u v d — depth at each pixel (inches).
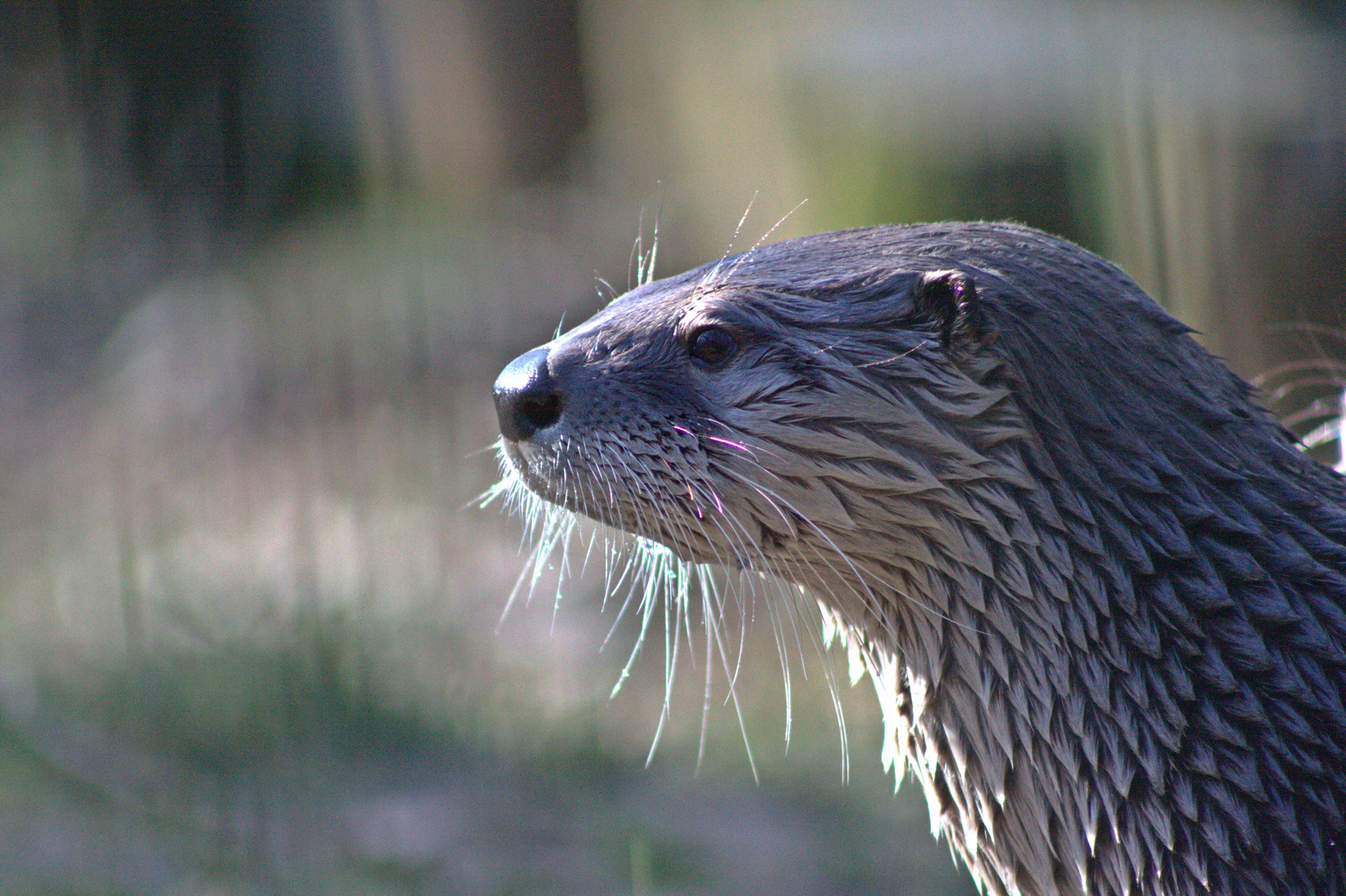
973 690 289.0
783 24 835.4
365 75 1326.3
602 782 640.4
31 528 877.8
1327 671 271.7
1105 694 274.1
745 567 307.6
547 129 1348.4
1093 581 274.7
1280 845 264.5
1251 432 291.1
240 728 658.2
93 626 759.1
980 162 623.2
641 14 1417.3
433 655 734.5
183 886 552.4
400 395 977.5
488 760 655.8
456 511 871.7
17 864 558.3
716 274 305.4
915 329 283.6
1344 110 525.3
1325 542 281.3
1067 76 600.4
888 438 282.2
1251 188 523.5
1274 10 579.8
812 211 727.1
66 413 1018.1
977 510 279.0
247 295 1101.7
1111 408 278.2
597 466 298.2
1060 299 282.8
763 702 693.3
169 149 1122.0
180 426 981.8
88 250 1120.2
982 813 296.2
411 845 581.6
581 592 798.5
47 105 1129.4
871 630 309.0
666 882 562.6
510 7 1323.8
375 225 1210.0
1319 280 513.7
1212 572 273.7
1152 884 274.1
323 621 737.0
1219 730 268.7
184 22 1118.4
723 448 289.9
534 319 1056.8
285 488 896.9
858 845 589.9
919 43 685.9
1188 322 531.2
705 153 1162.0
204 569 799.7
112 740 652.1
